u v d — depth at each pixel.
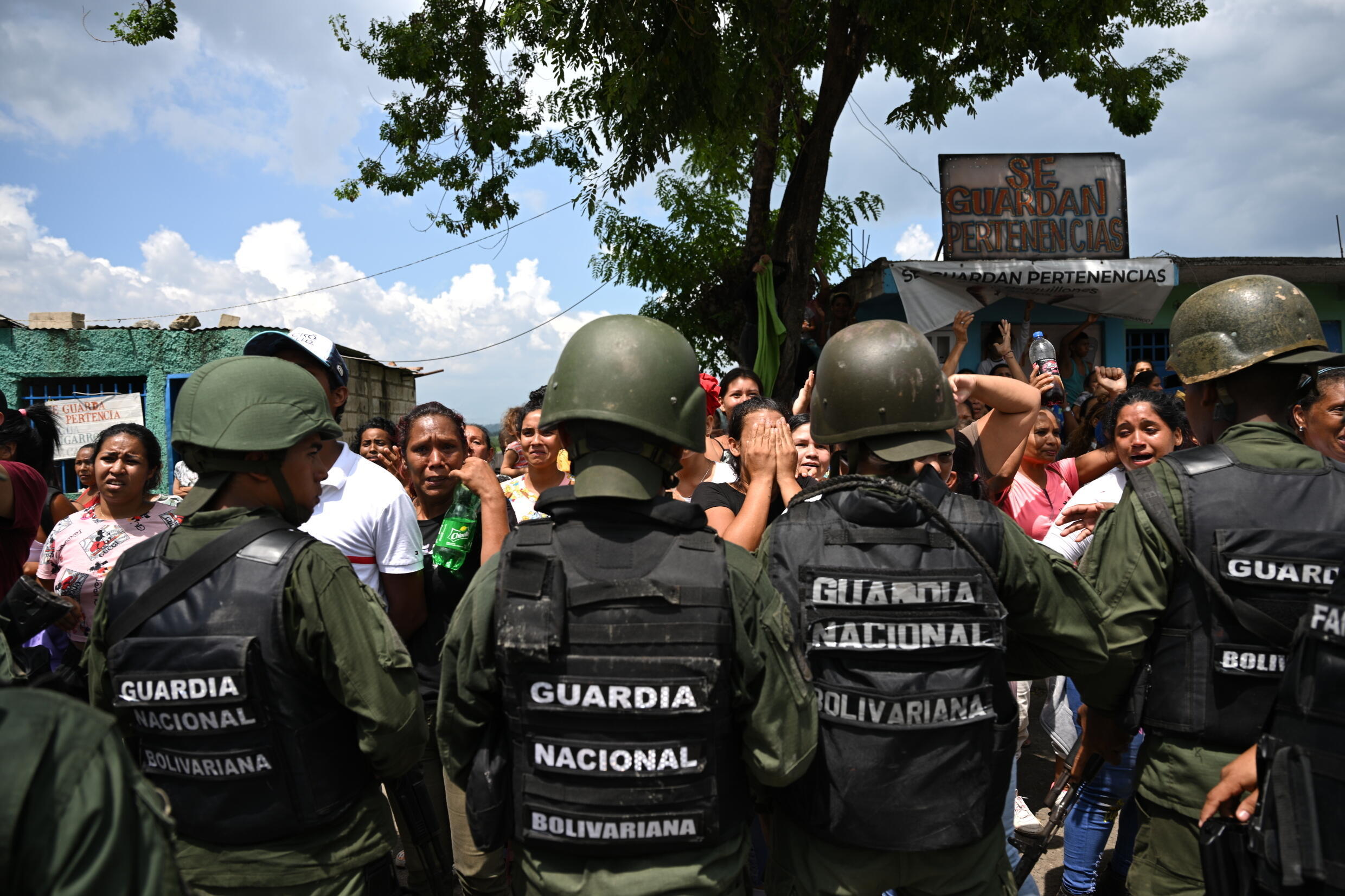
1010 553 1.88
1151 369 5.82
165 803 1.10
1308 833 1.47
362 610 1.84
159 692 1.71
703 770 1.60
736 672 1.65
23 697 0.98
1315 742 1.49
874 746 1.75
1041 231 9.87
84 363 12.04
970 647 1.78
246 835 1.73
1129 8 9.15
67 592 3.44
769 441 2.63
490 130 10.27
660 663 1.57
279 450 1.87
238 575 1.76
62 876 0.91
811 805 1.82
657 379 1.72
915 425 1.93
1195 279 9.99
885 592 1.79
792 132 11.57
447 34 10.27
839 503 1.93
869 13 8.04
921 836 1.74
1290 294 2.08
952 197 9.83
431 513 3.40
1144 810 2.10
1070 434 6.12
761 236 9.43
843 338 2.05
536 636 1.57
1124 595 2.03
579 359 1.75
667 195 12.78
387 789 2.42
